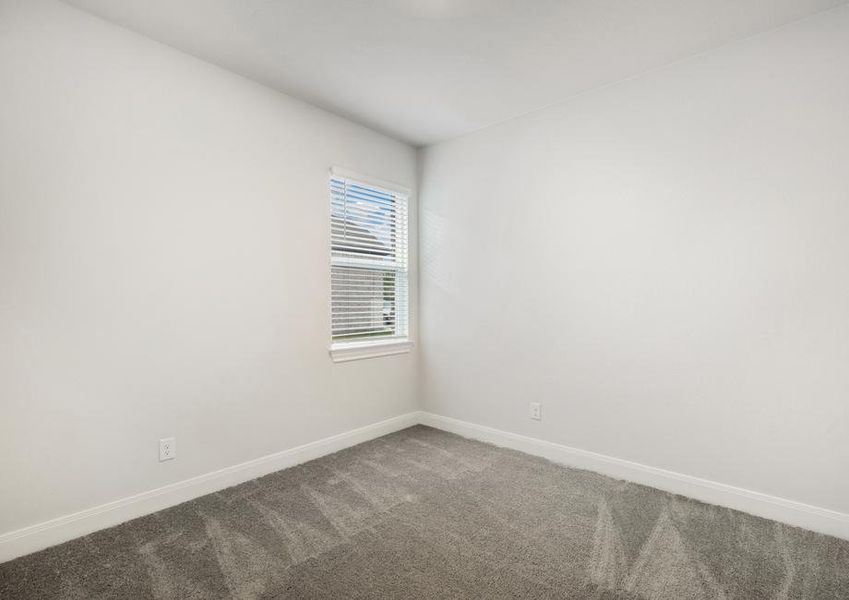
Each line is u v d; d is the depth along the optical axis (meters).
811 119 2.02
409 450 3.10
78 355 1.97
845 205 1.95
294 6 1.95
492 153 3.27
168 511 2.20
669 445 2.45
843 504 1.96
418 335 3.78
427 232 3.73
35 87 1.85
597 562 1.78
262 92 2.67
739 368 2.22
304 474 2.67
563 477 2.63
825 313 2.00
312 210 2.94
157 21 2.06
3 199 1.78
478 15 2.01
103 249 2.04
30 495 1.85
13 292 1.80
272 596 1.58
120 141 2.09
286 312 2.79
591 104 2.74
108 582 1.66
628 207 2.59
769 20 2.05
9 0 1.80
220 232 2.47
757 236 2.16
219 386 2.46
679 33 2.15
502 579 1.68
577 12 1.98
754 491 2.18
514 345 3.15
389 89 2.74
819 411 2.01
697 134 2.34
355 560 1.79
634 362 2.58
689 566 1.76
